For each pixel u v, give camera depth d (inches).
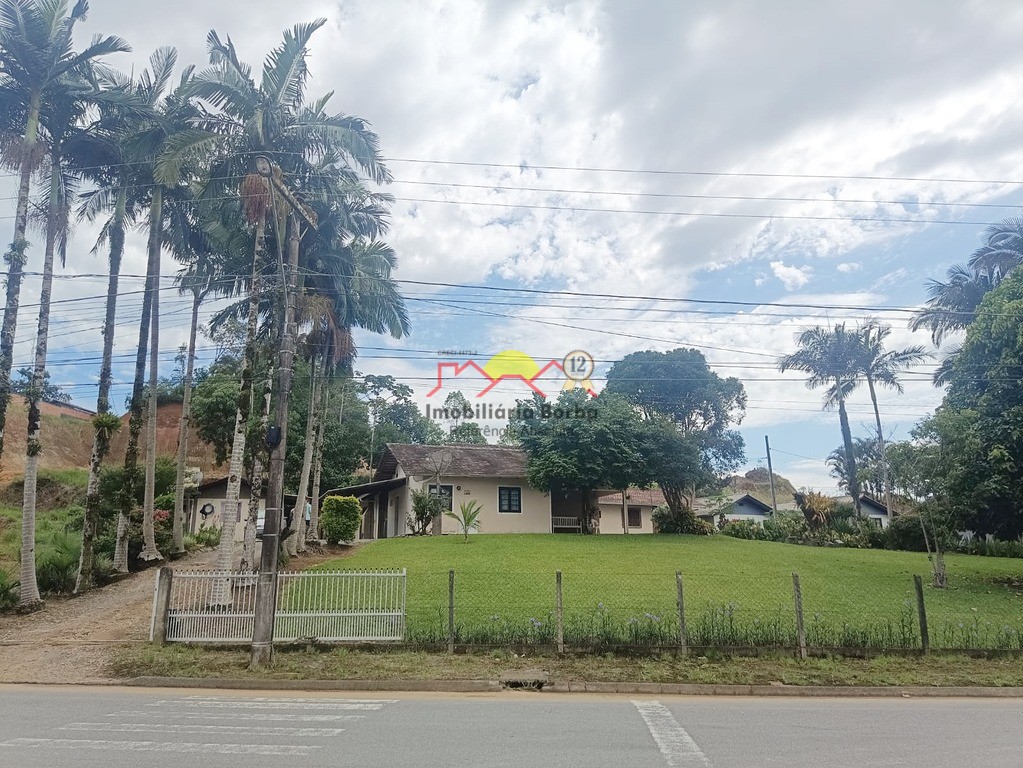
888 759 249.0
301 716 322.3
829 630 508.4
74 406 1927.9
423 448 1416.1
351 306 977.5
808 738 281.9
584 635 479.5
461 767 234.4
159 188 827.4
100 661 462.0
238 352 1391.5
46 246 716.7
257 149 732.7
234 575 508.4
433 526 1230.9
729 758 249.0
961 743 274.8
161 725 301.1
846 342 1610.5
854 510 1593.3
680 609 476.7
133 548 928.3
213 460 1755.7
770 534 1413.6
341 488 1476.4
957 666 454.3
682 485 1283.2
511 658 461.1
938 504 782.5
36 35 690.2
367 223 919.0
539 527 1391.5
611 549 956.0
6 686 412.5
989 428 771.4
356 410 1777.8
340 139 746.2
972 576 847.7
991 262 1302.9
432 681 409.1
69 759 243.6
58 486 1428.4
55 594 702.5
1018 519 801.6
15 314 689.6
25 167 688.4
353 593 498.9
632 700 375.2
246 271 902.4
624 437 1225.4
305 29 748.0
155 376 925.8
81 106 751.7
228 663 449.7
